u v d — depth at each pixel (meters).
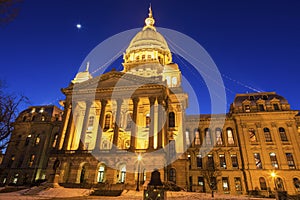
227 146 47.12
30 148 52.94
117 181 34.59
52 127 55.66
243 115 48.16
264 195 35.75
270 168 42.34
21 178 49.31
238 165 44.81
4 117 22.98
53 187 28.88
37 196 23.92
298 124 47.00
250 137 46.47
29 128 55.69
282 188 40.47
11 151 53.47
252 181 41.81
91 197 23.67
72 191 27.02
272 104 48.38
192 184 43.91
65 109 45.16
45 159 51.59
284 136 45.12
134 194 25.91
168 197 23.45
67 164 37.28
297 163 41.97
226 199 23.41
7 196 22.28
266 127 46.56
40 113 57.78
